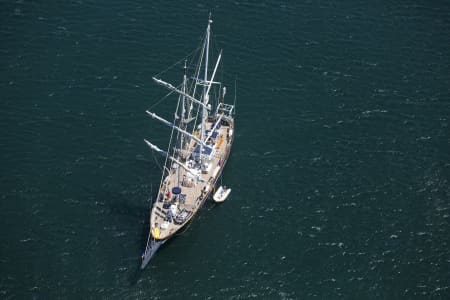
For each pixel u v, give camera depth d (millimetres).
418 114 159875
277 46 177750
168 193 131625
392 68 172500
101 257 124812
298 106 161500
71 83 162125
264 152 149625
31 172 139875
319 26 184750
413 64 173875
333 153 149750
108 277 121500
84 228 129875
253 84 166625
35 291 118062
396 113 160000
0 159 141750
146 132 152125
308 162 147375
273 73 170000
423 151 150250
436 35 183250
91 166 142750
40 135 148375
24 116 152375
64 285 119562
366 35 182250
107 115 155250
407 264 126625
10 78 161375
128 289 119875
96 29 177750
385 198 139500
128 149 147750
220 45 176500
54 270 121875
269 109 160250
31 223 129625
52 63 166750
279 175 144250
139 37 176750
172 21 182625
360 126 156625
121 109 157125
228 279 122938
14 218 130125
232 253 127562
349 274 124625
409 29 184875
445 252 128875
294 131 155000
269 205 137500
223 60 172250
